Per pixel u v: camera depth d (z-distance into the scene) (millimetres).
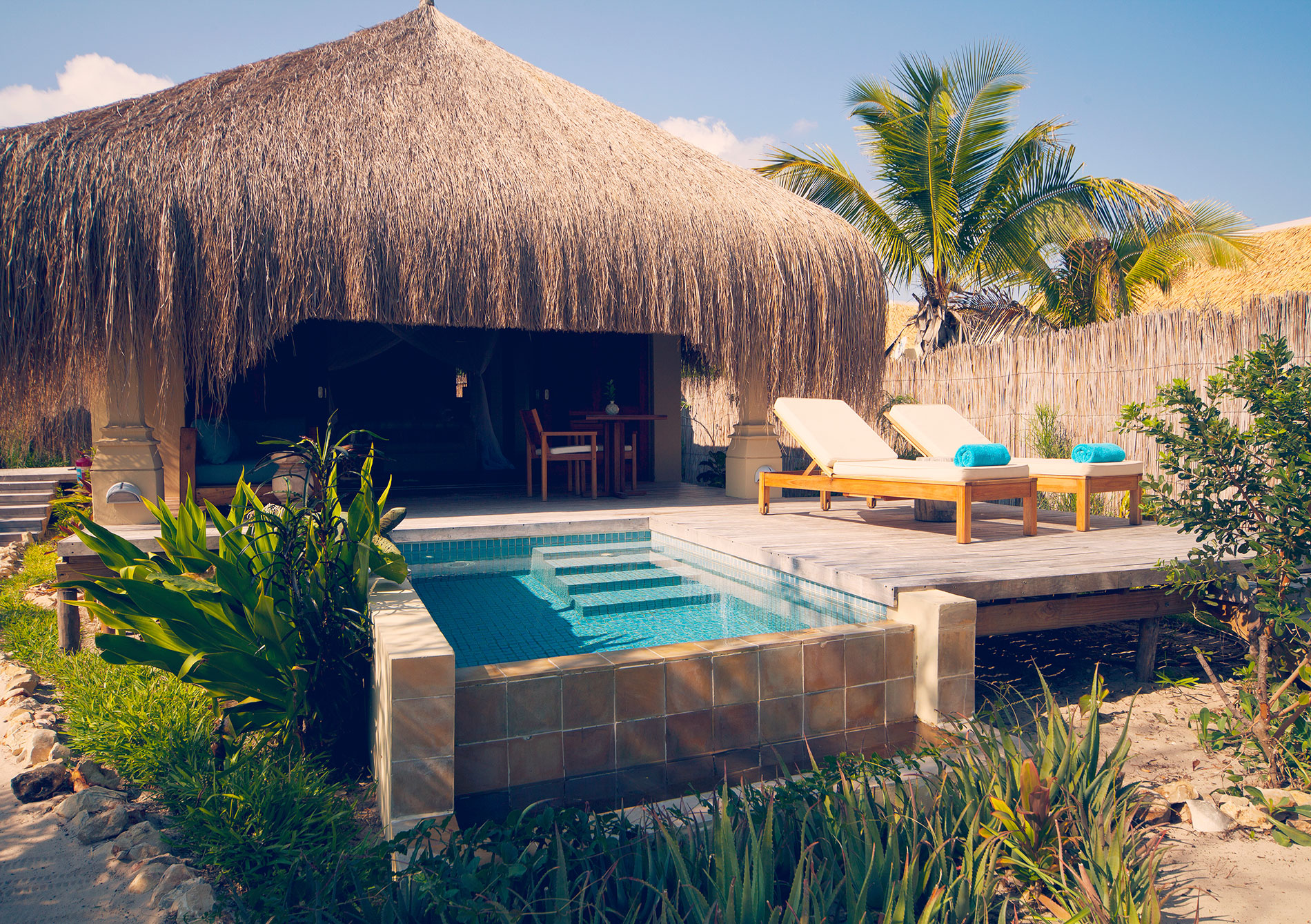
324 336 9102
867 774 2684
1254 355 3049
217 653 3037
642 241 7555
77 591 4926
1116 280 12656
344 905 2164
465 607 5098
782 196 9094
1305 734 3068
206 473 6992
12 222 5668
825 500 7883
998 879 2371
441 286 6805
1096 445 6316
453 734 2621
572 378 11234
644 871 2240
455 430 12875
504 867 2127
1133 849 2375
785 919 1916
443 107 8234
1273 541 3049
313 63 8469
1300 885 2379
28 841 2732
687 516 7484
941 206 12805
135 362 6211
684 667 3090
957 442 7191
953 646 3484
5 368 5734
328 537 3465
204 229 6129
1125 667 4508
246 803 2627
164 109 6965
